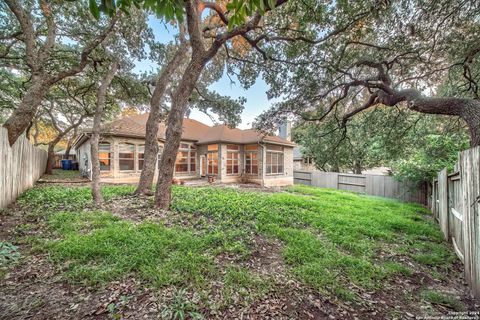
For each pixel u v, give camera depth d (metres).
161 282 2.32
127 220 4.39
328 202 7.70
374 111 8.27
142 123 15.35
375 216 5.82
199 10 5.29
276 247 3.54
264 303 2.16
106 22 6.91
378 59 5.90
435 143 7.77
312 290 2.40
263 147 14.55
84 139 12.98
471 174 2.58
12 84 9.85
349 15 4.95
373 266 3.02
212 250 3.17
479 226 2.34
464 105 3.71
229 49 7.77
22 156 6.36
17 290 2.16
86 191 7.26
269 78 7.46
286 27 5.71
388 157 10.58
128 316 1.89
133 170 12.73
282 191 11.05
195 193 7.79
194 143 16.16
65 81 10.34
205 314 1.97
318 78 6.59
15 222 4.05
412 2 4.46
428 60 5.75
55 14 6.53
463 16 4.46
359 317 2.06
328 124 9.02
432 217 6.79
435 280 2.80
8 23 7.03
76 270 2.47
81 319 1.84
